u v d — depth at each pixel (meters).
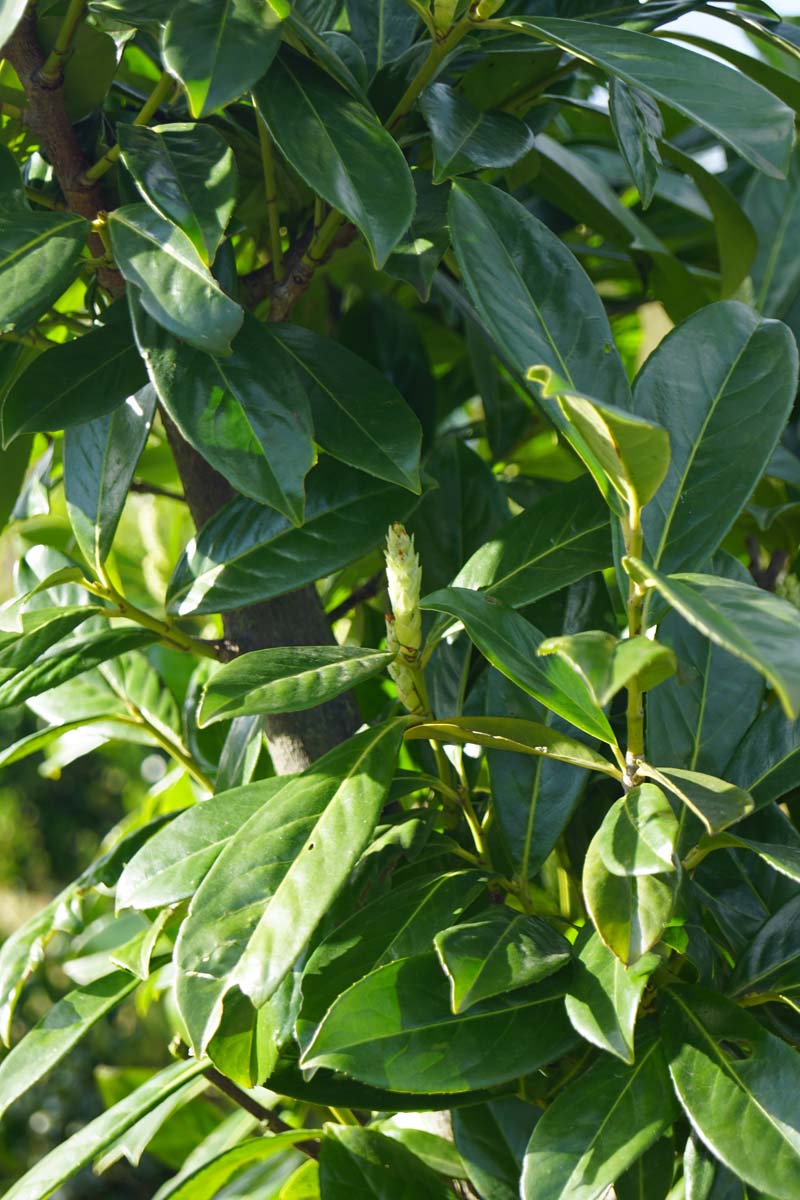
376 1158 1.51
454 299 1.67
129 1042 5.91
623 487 1.33
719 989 1.44
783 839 1.53
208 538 1.50
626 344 2.25
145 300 1.39
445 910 1.43
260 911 1.37
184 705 1.78
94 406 1.47
